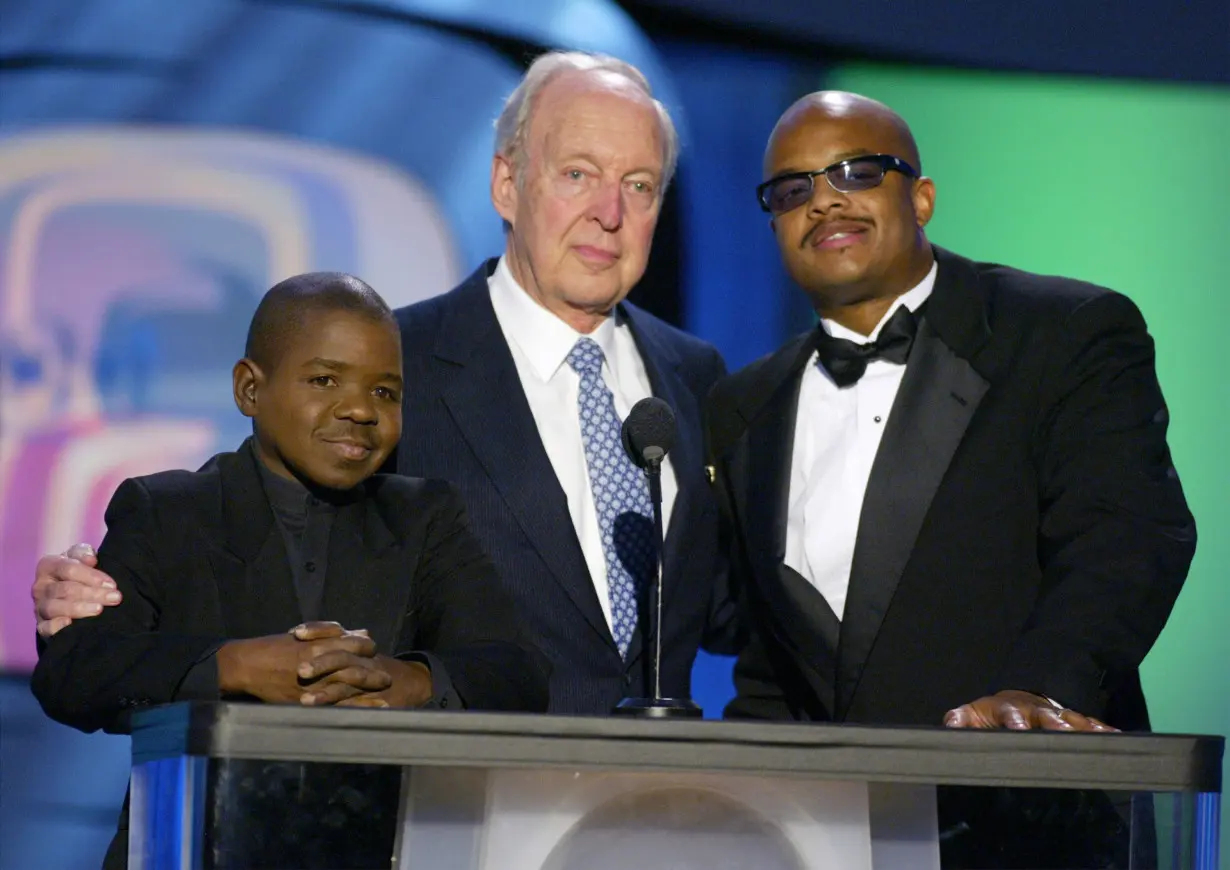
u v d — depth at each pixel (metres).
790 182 8.84
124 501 7.22
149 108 12.06
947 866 5.30
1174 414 13.70
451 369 9.16
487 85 12.53
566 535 8.78
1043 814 5.31
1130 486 8.17
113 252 11.98
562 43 12.62
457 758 4.97
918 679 8.44
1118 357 8.60
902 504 8.63
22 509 11.77
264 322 7.20
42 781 11.59
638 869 5.23
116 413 11.91
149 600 7.01
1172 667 13.60
